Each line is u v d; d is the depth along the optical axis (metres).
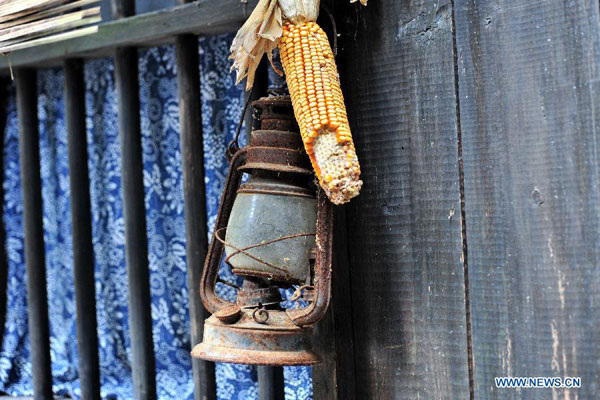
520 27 1.41
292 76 1.38
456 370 1.44
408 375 1.47
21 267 1.90
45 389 1.78
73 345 1.85
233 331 1.42
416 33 1.46
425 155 1.46
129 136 1.71
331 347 1.52
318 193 1.42
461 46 1.44
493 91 1.42
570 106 1.38
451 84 1.44
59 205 1.86
